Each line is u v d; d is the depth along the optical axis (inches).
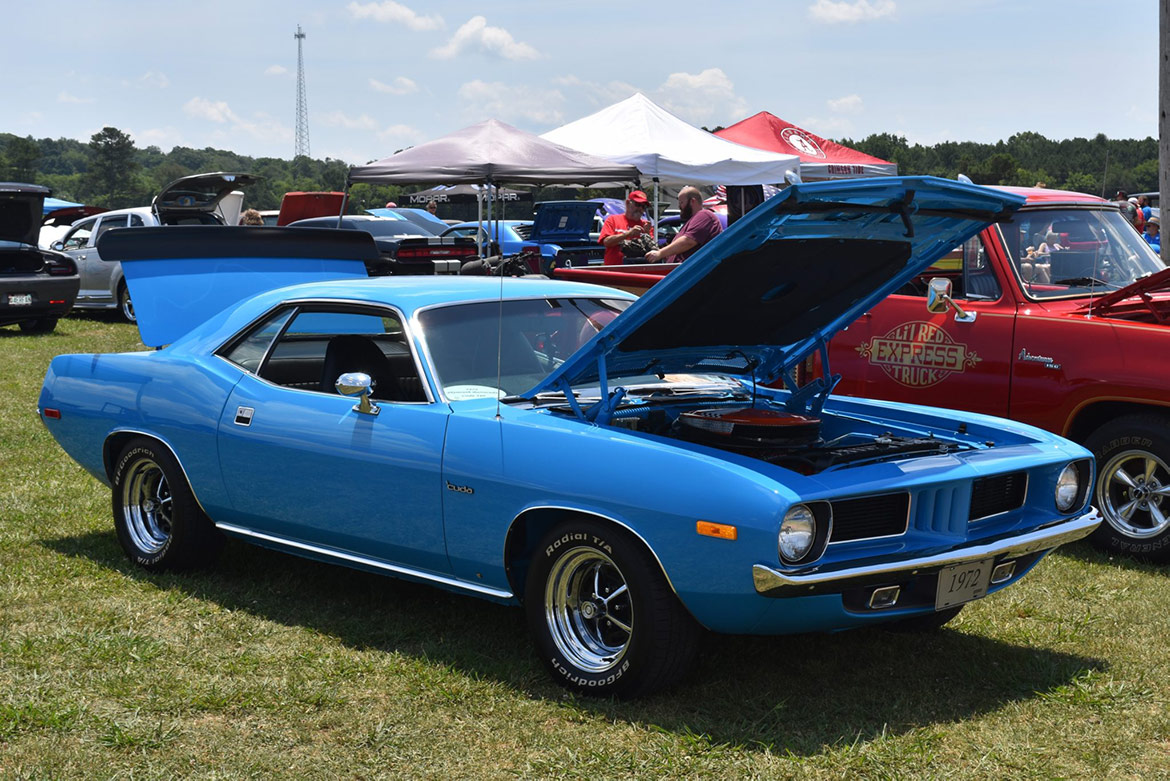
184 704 155.5
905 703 157.8
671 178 530.0
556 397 178.9
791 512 140.3
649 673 151.6
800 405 196.9
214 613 194.7
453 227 794.8
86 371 226.8
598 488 152.6
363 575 215.6
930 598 154.7
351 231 259.4
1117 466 237.9
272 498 193.0
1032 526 167.0
